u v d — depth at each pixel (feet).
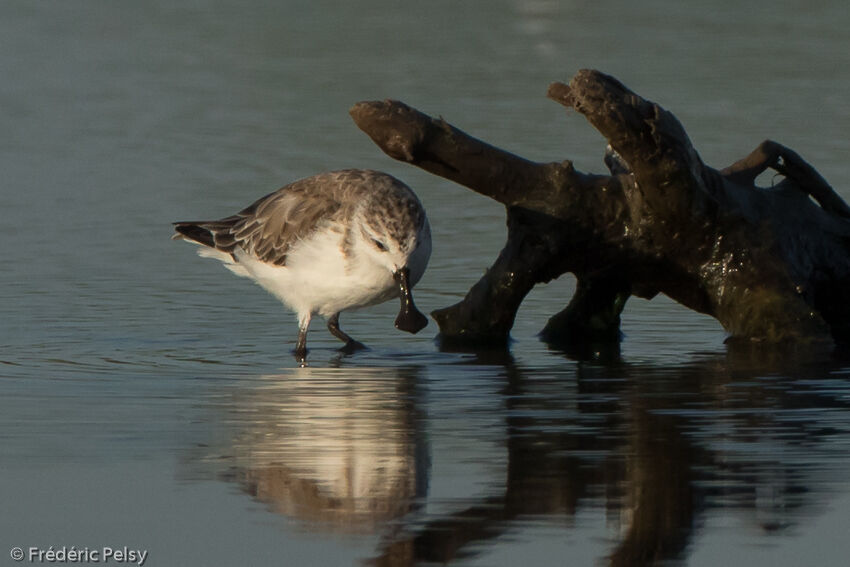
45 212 71.82
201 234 53.01
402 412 39.63
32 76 108.17
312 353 48.91
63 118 94.79
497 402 40.83
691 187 46.96
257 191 75.92
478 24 134.21
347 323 54.13
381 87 104.27
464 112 94.27
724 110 93.50
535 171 49.11
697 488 32.53
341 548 29.43
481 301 50.75
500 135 86.69
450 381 43.96
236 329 52.34
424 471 33.91
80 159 83.76
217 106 99.25
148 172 80.53
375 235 47.60
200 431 37.50
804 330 48.67
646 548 29.07
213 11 141.08
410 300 47.39
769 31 126.11
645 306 56.90
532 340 51.11
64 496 32.42
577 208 48.93
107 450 35.83
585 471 33.78
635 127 45.65
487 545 29.35
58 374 44.50
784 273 49.03
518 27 131.95
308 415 39.29
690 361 46.88
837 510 31.01
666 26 129.90
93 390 42.34
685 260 49.42
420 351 49.21
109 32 127.75
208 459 35.01
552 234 49.21
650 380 43.83
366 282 48.78
